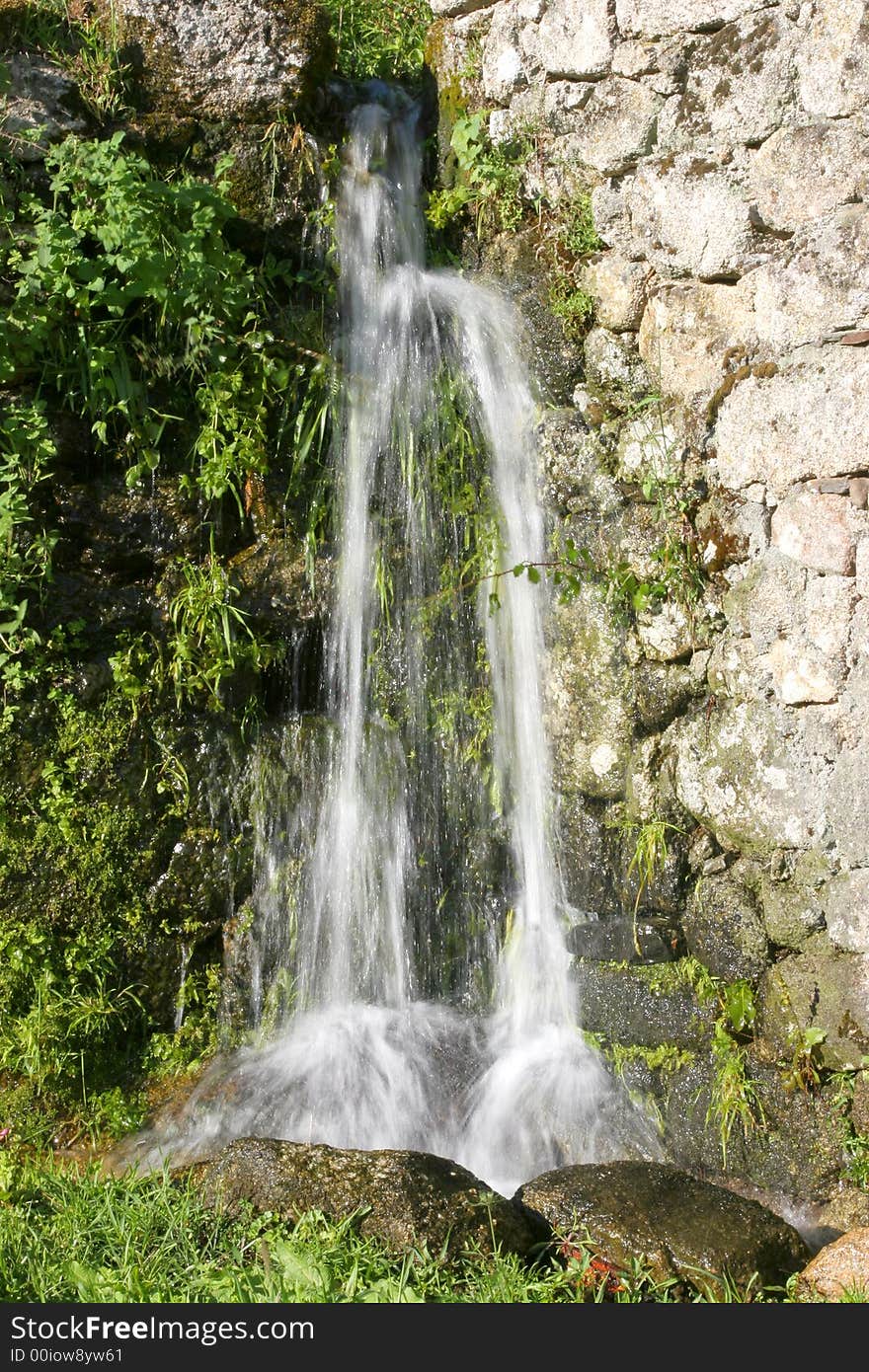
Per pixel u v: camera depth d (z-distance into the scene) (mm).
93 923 4746
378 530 5105
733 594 4582
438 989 5105
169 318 4777
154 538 4832
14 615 4645
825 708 4355
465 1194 3656
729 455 4555
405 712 5121
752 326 4523
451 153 5531
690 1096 4582
